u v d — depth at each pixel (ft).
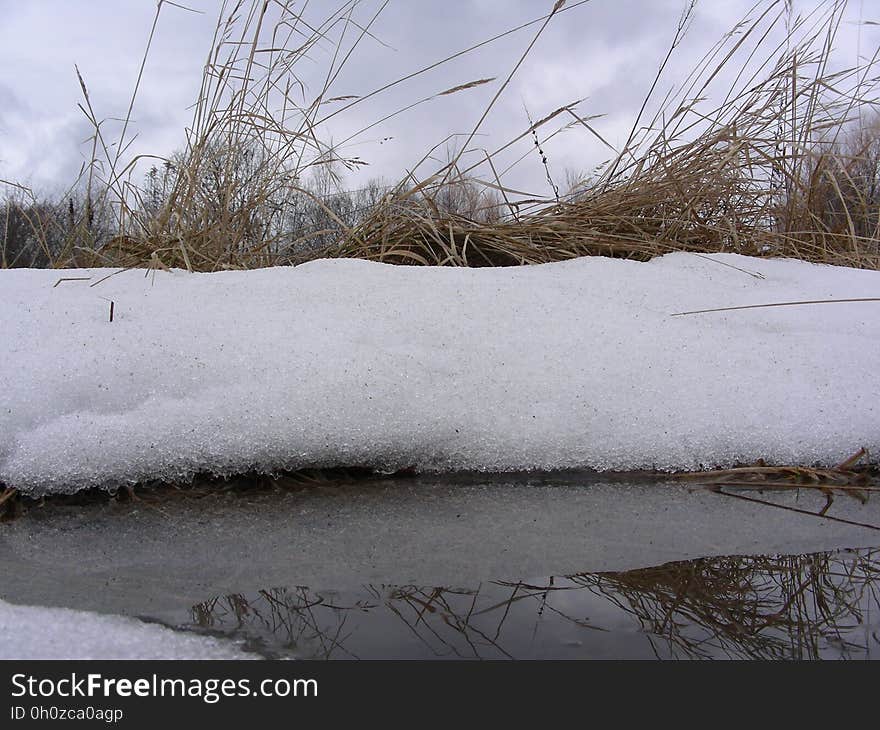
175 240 7.18
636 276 6.50
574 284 6.21
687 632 2.65
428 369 4.71
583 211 7.91
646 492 4.30
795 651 2.53
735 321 5.78
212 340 4.73
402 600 2.88
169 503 4.00
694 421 4.65
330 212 7.71
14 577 3.03
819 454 4.61
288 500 4.08
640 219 7.80
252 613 2.73
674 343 5.31
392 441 4.35
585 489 4.32
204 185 7.72
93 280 5.75
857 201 8.61
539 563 3.28
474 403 4.56
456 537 3.58
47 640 2.41
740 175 8.02
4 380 4.20
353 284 5.83
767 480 4.53
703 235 7.97
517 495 4.20
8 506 3.92
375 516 3.85
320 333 4.95
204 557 3.31
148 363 4.43
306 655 2.42
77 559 3.26
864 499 4.22
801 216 8.21
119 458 4.00
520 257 7.58
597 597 2.93
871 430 4.68
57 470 3.92
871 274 6.99
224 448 4.14
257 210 7.95
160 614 2.70
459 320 5.36
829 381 5.02
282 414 4.24
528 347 5.09
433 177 7.60
